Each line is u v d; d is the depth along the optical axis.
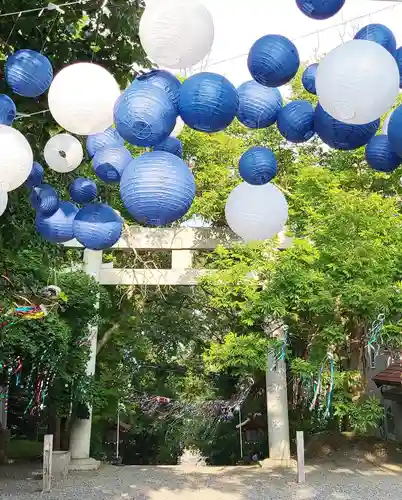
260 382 13.39
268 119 3.15
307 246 8.92
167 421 14.39
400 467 10.77
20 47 4.23
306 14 2.88
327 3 2.78
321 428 13.13
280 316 8.87
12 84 3.15
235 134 11.56
